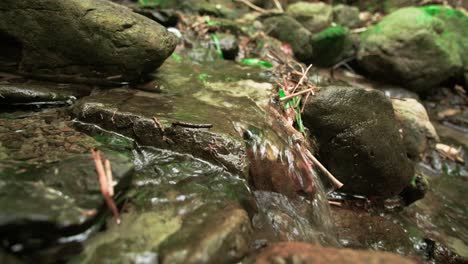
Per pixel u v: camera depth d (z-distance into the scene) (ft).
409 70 4.18
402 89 4.30
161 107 2.42
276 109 2.67
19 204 1.67
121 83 2.66
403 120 3.29
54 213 1.67
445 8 4.82
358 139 2.50
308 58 4.45
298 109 2.62
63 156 1.99
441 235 2.61
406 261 1.70
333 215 2.46
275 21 4.34
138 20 2.61
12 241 1.63
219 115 2.43
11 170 1.84
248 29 4.24
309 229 2.23
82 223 1.69
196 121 2.30
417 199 2.78
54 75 2.60
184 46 3.67
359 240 2.35
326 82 3.78
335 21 5.13
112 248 1.72
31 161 1.93
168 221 1.86
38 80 2.59
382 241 2.38
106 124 2.27
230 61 3.62
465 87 4.63
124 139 2.23
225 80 3.03
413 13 4.28
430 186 3.12
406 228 2.56
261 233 2.03
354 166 2.56
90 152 2.05
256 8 4.91
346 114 2.51
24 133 2.15
